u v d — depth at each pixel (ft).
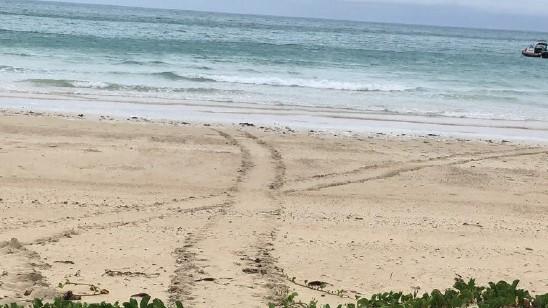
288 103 75.87
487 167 48.08
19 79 78.28
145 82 84.99
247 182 40.16
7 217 29.96
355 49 207.10
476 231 32.48
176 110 65.46
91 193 35.73
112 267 23.79
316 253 27.12
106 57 114.62
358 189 40.11
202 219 31.65
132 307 18.89
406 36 418.31
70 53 116.57
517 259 28.07
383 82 106.01
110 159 43.34
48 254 24.90
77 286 21.58
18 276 21.94
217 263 24.84
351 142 54.08
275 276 23.80
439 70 144.77
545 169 48.93
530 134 65.67
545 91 108.88
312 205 35.81
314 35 314.96
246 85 89.51
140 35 194.70
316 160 46.83
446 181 43.47
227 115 64.34
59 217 30.60
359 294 22.52
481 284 24.38
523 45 401.70
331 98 82.74
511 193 41.52
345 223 32.42
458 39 444.14
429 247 29.17
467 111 79.61
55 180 37.86
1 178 37.29
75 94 71.51
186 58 126.52
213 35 233.14
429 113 75.82
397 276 24.88
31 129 50.65
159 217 31.68
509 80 128.47
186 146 48.57
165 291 21.44
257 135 54.44
